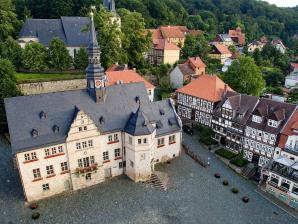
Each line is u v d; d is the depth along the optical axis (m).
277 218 49.41
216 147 72.62
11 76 74.19
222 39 183.50
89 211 48.31
